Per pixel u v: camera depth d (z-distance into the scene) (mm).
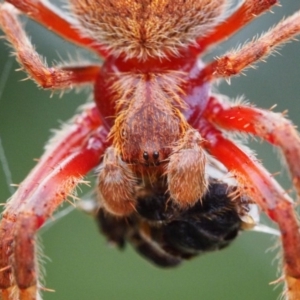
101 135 96
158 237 96
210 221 95
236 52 94
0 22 95
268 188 92
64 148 96
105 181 93
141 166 93
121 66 95
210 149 94
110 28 95
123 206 93
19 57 94
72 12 95
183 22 94
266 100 129
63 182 93
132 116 94
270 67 130
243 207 95
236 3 95
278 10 115
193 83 95
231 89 129
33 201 92
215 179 95
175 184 92
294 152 91
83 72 96
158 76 95
